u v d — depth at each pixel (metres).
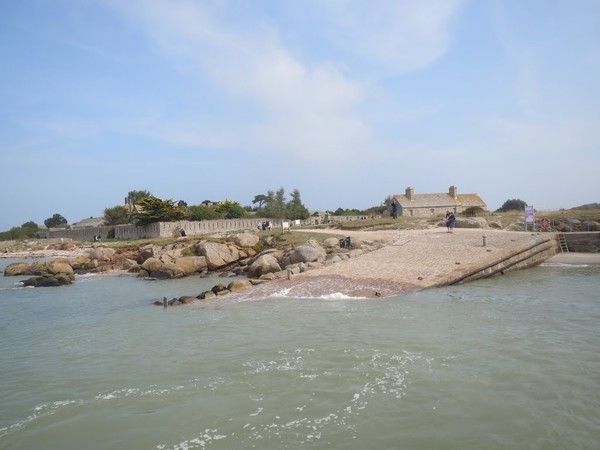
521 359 11.74
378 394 9.84
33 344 16.42
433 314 17.55
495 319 16.39
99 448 8.27
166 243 49.81
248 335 15.50
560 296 20.70
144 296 28.12
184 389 10.74
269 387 10.55
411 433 8.11
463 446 7.60
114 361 13.52
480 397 9.47
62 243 91.00
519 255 30.89
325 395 9.94
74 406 10.16
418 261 28.52
